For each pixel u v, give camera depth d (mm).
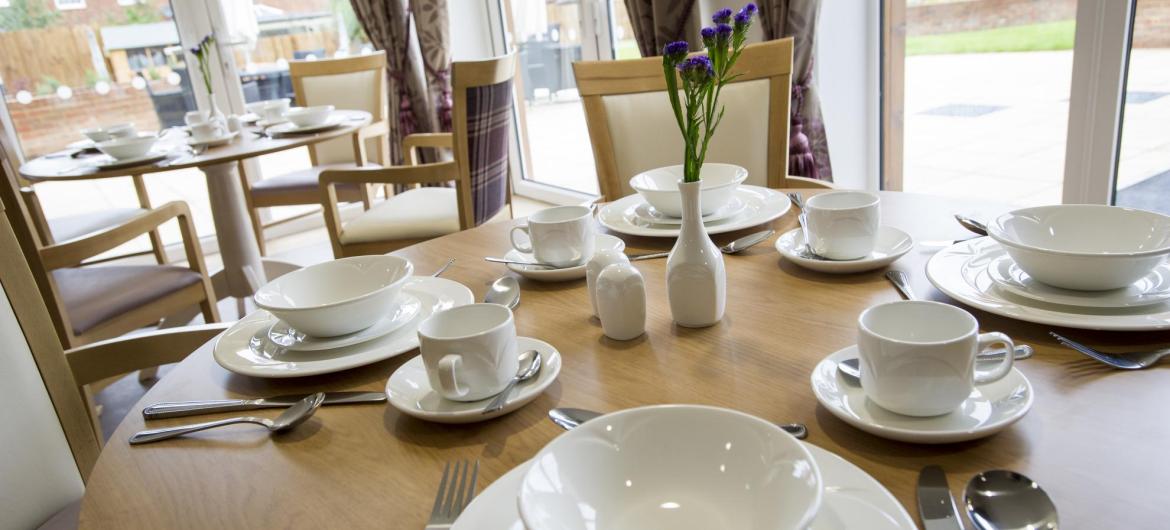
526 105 4465
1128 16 1814
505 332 701
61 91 3617
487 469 617
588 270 896
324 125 2729
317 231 4305
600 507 466
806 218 999
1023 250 774
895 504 471
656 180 1289
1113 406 609
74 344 1887
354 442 686
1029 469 542
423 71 3953
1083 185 2021
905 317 649
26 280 986
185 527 583
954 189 2777
